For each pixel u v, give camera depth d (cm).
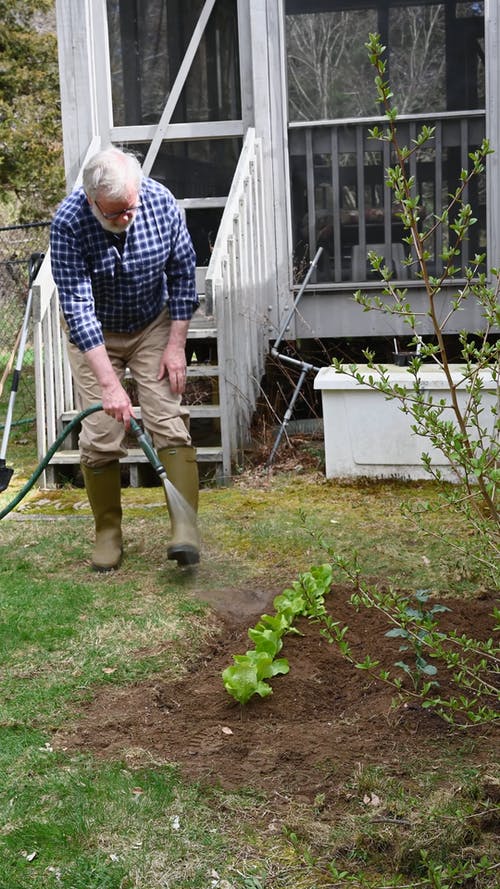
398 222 748
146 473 667
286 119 742
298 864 264
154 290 466
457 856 261
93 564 489
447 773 302
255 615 428
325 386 605
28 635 407
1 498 638
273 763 310
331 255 757
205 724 336
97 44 767
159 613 426
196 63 768
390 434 604
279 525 541
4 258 1261
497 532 310
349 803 288
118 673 373
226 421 638
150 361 475
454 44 724
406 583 450
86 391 480
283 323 725
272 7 730
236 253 668
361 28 730
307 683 359
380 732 327
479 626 397
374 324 749
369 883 254
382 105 736
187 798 292
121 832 278
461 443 282
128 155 441
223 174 780
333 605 422
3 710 346
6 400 1010
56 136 1595
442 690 348
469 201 739
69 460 651
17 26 1589
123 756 315
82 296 448
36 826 280
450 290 736
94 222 441
